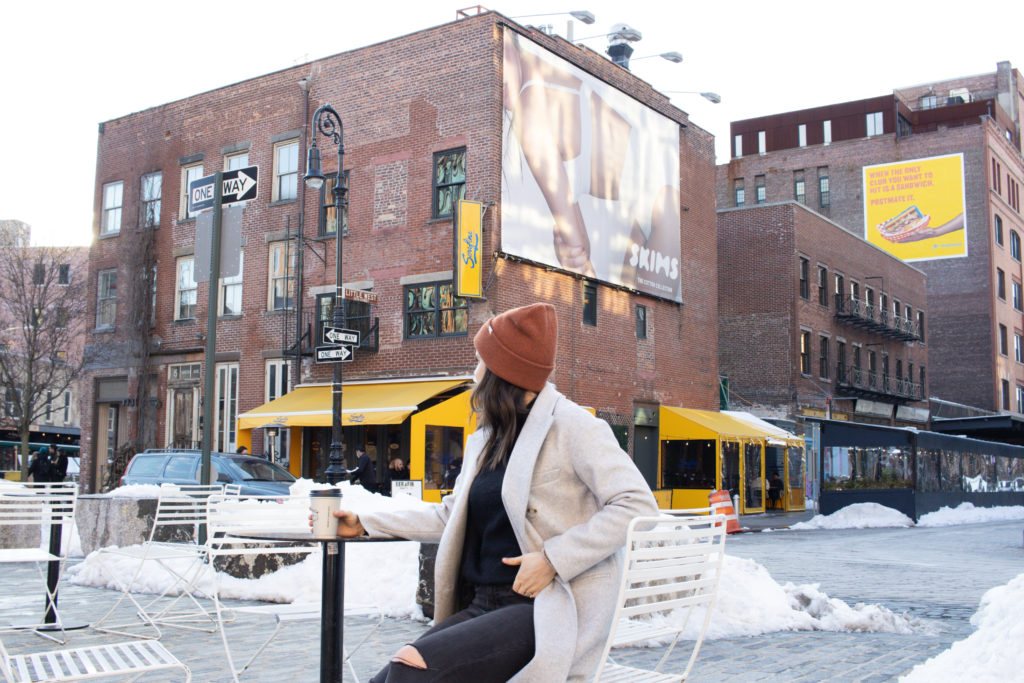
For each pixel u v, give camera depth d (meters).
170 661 3.80
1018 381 60.75
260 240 26.45
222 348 26.83
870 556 15.45
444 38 23.44
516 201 22.88
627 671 3.31
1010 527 24.69
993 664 4.91
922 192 56.94
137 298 28.52
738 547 17.33
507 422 2.94
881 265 44.81
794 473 34.62
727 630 7.23
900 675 5.83
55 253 40.34
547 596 2.70
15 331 40.94
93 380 29.62
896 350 46.03
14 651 6.16
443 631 2.63
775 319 36.44
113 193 30.33
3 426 39.50
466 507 2.99
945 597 10.25
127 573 9.41
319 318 24.62
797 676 5.76
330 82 25.53
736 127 64.19
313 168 18.56
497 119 22.48
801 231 37.12
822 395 37.62
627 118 27.20
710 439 27.42
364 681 5.32
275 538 3.25
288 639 6.82
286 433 24.70
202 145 28.14
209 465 11.37
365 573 8.19
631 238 27.06
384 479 22.89
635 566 2.90
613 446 2.85
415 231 23.42
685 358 29.70
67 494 7.02
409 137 23.84
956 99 66.12
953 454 29.14
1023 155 68.12
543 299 23.72
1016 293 61.84
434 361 22.70
